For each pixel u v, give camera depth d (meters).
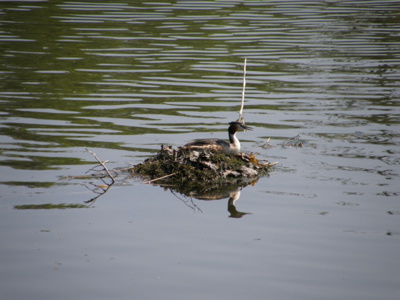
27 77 23.62
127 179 14.38
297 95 21.75
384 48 28.94
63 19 34.53
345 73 24.75
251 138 17.39
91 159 15.52
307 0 42.50
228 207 12.98
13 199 13.05
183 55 27.31
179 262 10.59
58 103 20.50
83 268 10.35
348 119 19.16
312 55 27.62
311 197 13.45
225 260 10.68
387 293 9.72
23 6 38.34
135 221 12.20
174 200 13.30
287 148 16.61
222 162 14.86
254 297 9.55
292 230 11.86
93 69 24.95
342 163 15.52
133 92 21.97
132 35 30.88
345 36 31.38
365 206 12.96
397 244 11.29
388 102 20.94
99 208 12.77
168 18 35.19
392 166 15.27
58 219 12.17
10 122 18.38
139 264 10.52
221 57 27.12
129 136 17.30
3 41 29.28
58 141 16.80
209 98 21.33
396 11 38.38
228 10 38.00
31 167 14.90
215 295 9.59
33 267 10.38
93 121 18.66
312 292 9.73
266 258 10.76
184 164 14.73
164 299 9.46
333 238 11.53
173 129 17.98
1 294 9.56
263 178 14.62
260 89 22.53
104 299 9.45
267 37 30.95
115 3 39.91
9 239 11.31
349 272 10.34
